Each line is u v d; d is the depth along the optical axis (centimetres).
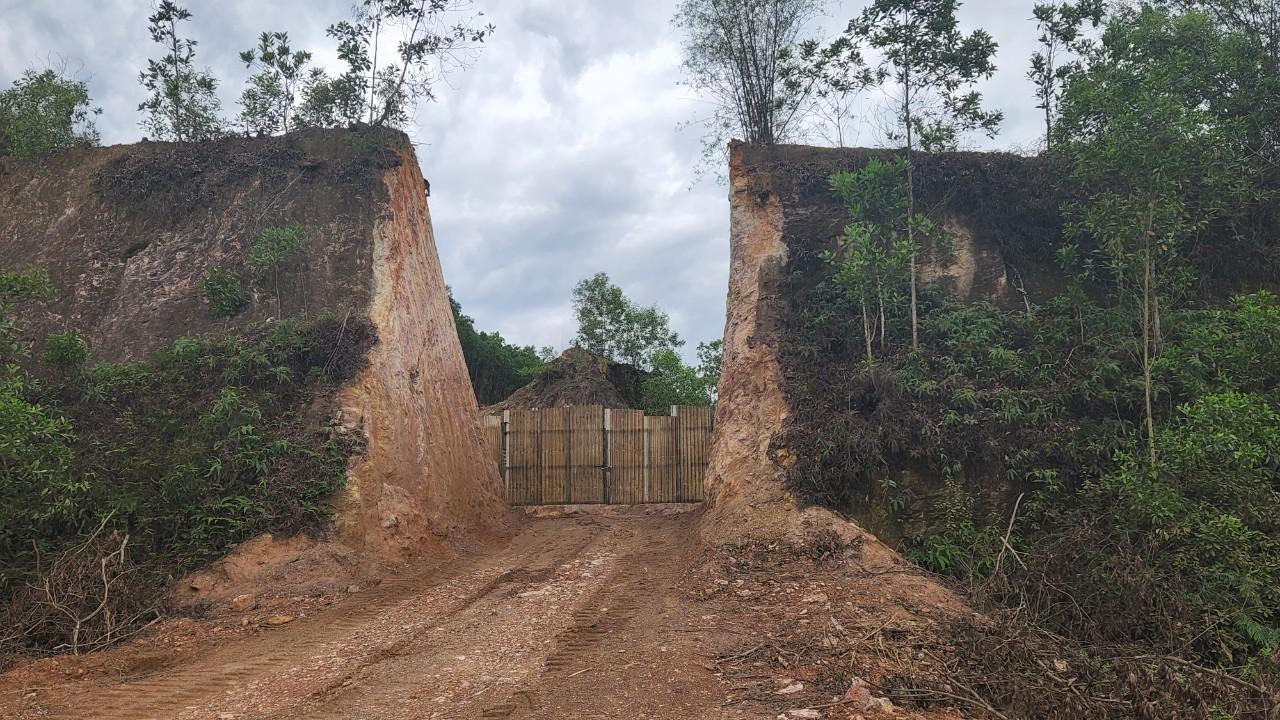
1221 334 1130
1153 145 1071
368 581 1028
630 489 1878
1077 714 562
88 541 911
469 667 692
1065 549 910
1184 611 809
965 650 682
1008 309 1335
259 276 1449
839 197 1462
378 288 1420
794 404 1220
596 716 553
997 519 1063
